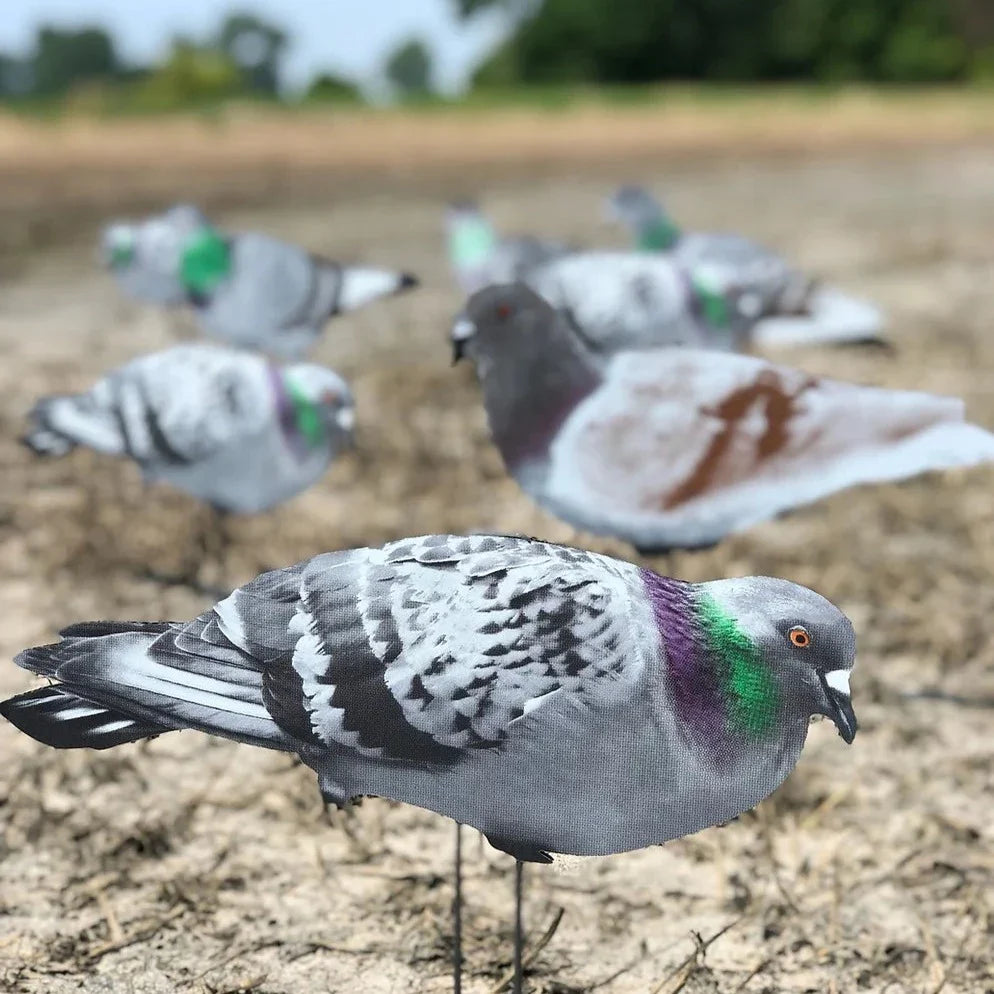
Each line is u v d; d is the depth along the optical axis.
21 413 1.51
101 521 1.17
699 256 1.29
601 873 0.70
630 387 0.84
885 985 0.62
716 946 0.65
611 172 4.45
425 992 0.61
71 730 0.45
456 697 0.45
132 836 0.72
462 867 0.70
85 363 1.78
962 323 2.04
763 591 0.47
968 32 9.95
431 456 1.37
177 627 0.48
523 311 0.83
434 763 0.46
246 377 0.98
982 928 0.66
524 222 3.18
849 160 4.89
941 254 2.71
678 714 0.45
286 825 0.74
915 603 1.05
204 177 4.06
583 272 1.18
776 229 3.09
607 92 8.13
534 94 7.80
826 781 0.80
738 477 0.85
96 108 6.62
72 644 0.47
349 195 3.73
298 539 1.14
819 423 0.84
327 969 0.62
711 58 10.73
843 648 0.45
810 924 0.67
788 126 6.20
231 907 0.67
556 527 1.16
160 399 0.99
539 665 0.45
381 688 0.46
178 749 0.81
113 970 0.62
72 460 1.36
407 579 0.47
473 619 0.46
